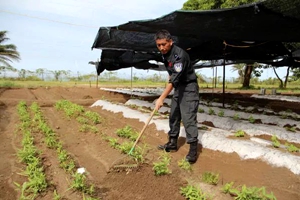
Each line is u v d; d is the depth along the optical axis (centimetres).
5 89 1997
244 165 445
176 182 387
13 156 493
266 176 406
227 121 783
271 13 564
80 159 491
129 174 393
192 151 466
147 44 1132
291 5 517
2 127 739
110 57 1441
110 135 651
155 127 691
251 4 520
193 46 1202
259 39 867
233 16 596
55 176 412
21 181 389
